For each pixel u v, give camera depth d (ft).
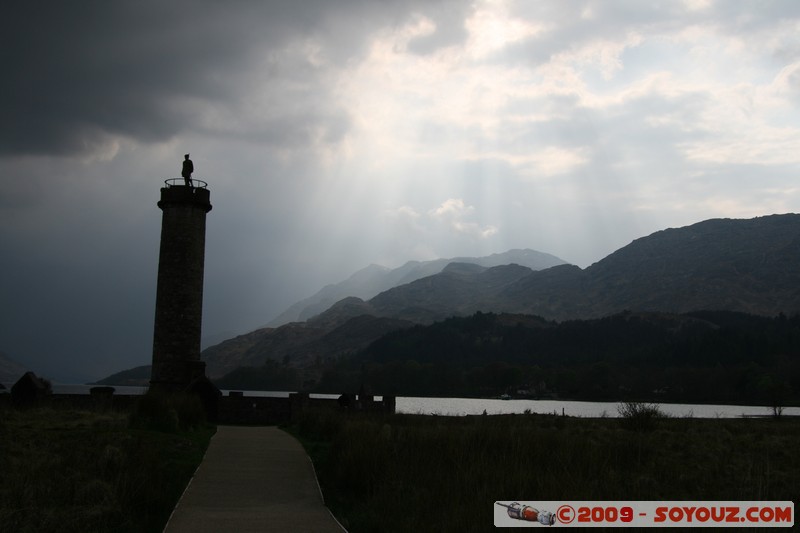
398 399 509.35
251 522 44.57
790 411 332.39
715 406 410.72
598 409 349.20
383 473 54.70
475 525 40.09
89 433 73.77
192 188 142.20
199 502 50.19
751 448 96.68
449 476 50.19
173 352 137.28
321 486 57.77
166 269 139.95
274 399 129.08
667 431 113.50
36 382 119.44
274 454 74.49
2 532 39.42
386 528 42.83
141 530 42.32
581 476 49.55
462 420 121.08
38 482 48.93
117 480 49.08
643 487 53.57
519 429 68.18
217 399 128.57
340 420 93.97
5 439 65.57
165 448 70.33
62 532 40.29
